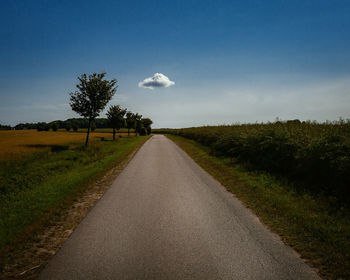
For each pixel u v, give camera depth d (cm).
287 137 894
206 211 544
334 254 354
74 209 559
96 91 2403
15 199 686
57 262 333
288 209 543
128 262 333
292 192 676
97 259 340
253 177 868
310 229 441
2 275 303
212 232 434
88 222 478
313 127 959
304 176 780
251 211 546
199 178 895
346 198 585
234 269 319
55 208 558
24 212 548
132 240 400
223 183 812
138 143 2809
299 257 351
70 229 446
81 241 396
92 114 2475
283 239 409
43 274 305
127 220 489
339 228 438
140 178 897
